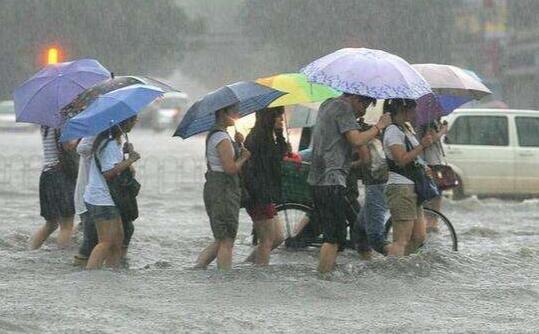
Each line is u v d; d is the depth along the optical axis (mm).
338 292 30750
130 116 32719
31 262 36562
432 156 42781
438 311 29016
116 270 33781
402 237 34531
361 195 47000
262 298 29922
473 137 68125
